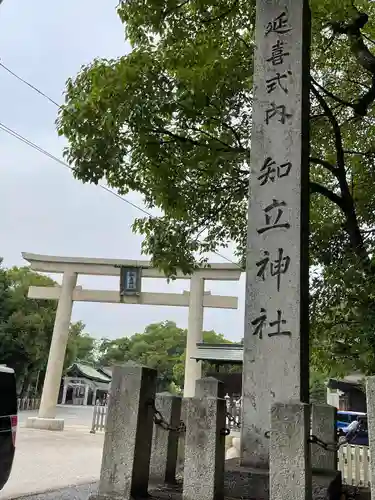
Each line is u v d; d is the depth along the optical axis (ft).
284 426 11.14
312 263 28.14
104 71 22.18
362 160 28.73
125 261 52.24
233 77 22.85
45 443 38.83
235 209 29.04
